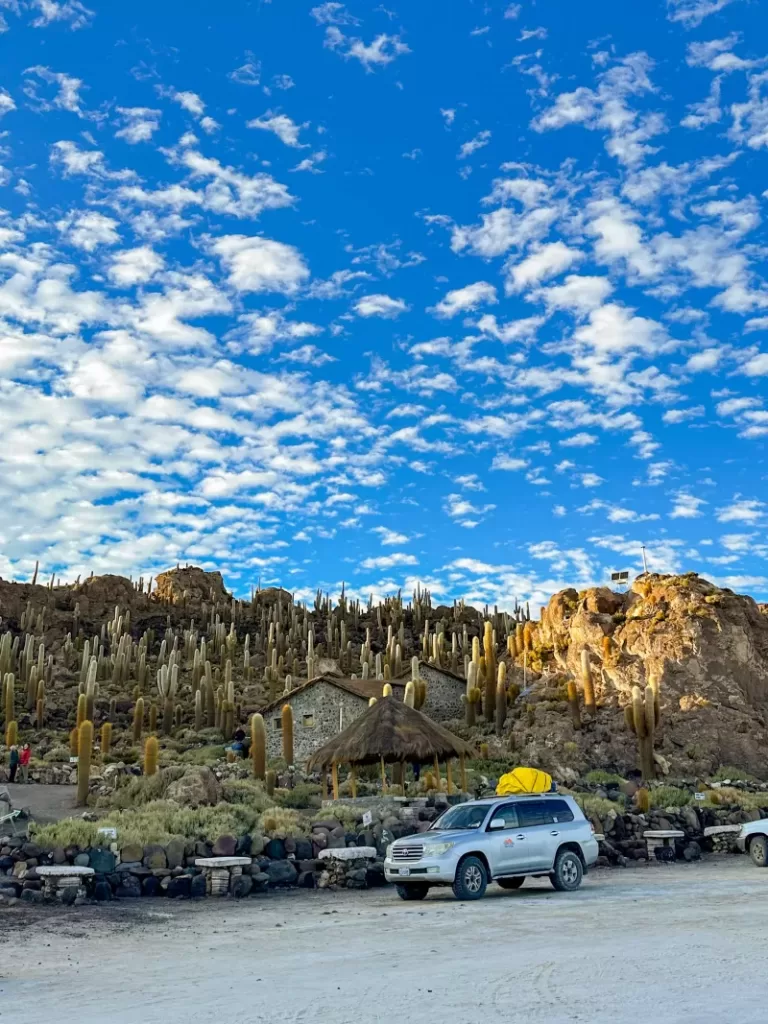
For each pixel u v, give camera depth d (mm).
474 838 16219
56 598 112000
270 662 68188
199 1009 7652
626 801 31047
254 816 21750
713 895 15477
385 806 23828
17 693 62938
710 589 55250
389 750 26047
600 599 58156
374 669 66562
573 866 17172
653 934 10883
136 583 120750
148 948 11727
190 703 60312
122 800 27375
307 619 98562
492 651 52000
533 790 19922
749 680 51156
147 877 17828
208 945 11828
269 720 50188
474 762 38688
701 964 8695
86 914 15156
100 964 10539
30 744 48562
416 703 40500
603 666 52969
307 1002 7750
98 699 61594
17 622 99875
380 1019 6953
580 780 36625
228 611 114062
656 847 25422
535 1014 6863
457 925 12633
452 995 7777
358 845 20688
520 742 45906
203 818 20656
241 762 39875
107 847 18188
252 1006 7680
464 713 54438
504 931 11797
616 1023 6438
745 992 7332
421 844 16156
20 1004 8227
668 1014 6645
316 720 48562
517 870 16516
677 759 44844
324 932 12609
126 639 72500
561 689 52906
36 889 16828
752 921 11789
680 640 51562
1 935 12969
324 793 27844
